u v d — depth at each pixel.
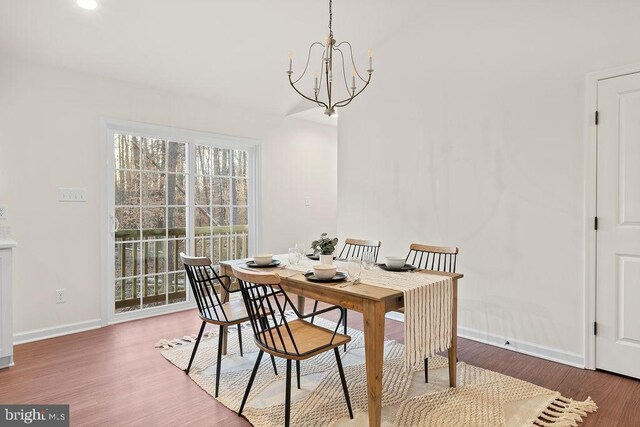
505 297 3.06
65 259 3.29
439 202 3.47
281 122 4.93
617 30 2.52
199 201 4.22
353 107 4.20
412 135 3.67
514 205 3.00
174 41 3.25
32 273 3.12
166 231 3.98
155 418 2.02
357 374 2.53
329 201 5.56
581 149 2.68
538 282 2.89
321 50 3.88
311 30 3.56
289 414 1.85
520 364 2.74
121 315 3.66
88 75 3.38
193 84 3.89
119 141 3.65
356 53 4.05
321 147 5.44
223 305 2.71
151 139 3.86
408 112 3.70
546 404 2.15
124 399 2.21
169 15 2.97
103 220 3.49
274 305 4.08
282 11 3.24
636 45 2.45
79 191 3.35
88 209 3.41
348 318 3.76
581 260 2.69
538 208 2.88
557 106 2.78
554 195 2.80
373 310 1.83
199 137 4.15
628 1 2.48
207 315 2.47
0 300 2.57
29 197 3.10
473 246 3.25
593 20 2.62
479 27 3.20
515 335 3.01
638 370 2.47
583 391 2.32
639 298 2.46
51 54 3.08
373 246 3.23
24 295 3.09
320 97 4.49
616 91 2.52
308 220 5.27
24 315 3.10
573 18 2.70
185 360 2.74
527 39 2.93
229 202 4.50
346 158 4.28
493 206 3.12
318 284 2.10
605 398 2.23
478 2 3.21
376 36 3.85
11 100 3.00
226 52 3.54
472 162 3.25
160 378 2.48
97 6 2.74
